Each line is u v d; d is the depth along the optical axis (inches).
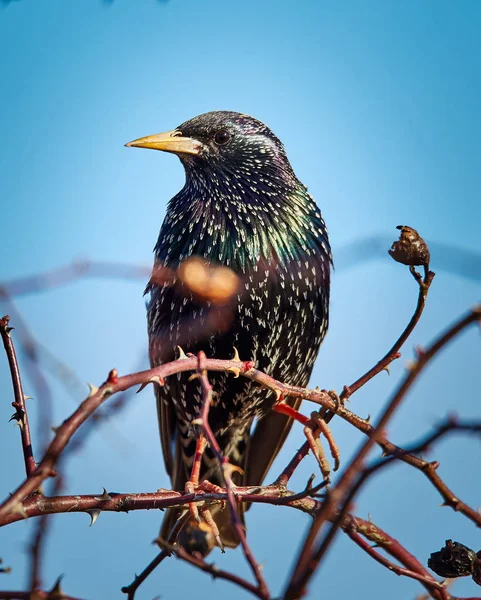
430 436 161.0
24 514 184.7
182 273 248.5
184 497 247.8
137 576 226.8
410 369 162.1
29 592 164.6
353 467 160.1
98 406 191.2
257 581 161.9
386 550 234.1
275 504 233.6
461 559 229.3
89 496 241.9
